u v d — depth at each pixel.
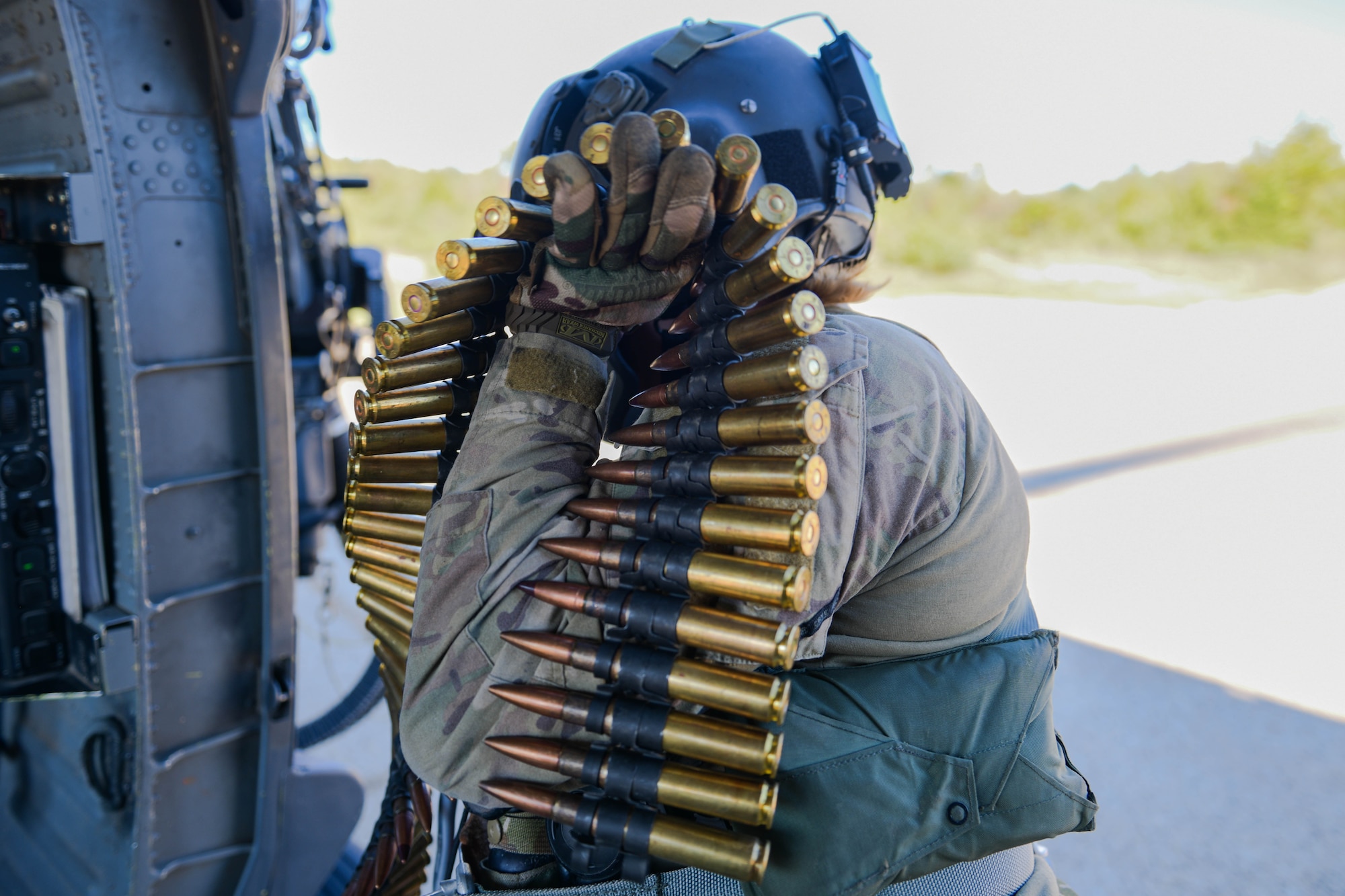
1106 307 14.69
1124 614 4.54
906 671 1.00
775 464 0.81
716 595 0.86
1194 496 6.22
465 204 20.89
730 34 1.18
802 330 0.81
